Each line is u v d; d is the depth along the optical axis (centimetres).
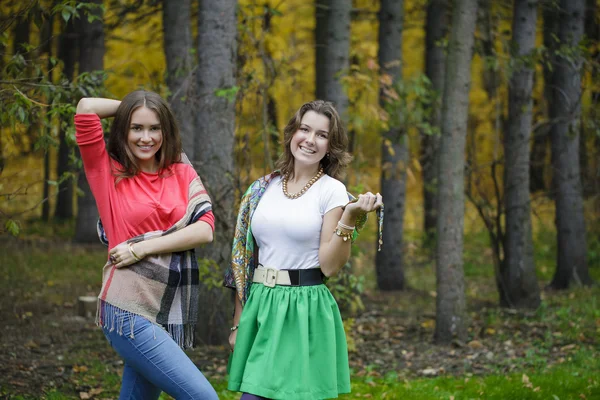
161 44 1135
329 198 316
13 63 426
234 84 595
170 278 299
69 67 1198
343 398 483
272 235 318
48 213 1461
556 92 953
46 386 492
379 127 809
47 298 835
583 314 790
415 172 1291
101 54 1088
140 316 292
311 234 314
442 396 486
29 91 459
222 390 493
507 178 848
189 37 764
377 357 625
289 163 328
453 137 669
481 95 1227
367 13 1137
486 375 561
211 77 587
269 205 323
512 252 841
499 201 847
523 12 830
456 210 671
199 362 577
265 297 317
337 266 314
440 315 673
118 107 305
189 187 312
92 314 752
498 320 765
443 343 668
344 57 765
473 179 969
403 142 840
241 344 317
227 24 589
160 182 308
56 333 670
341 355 324
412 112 808
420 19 1242
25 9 432
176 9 755
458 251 672
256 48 640
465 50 667
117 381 514
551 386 507
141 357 292
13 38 885
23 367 539
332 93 764
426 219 1312
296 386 306
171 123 309
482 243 1400
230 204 590
